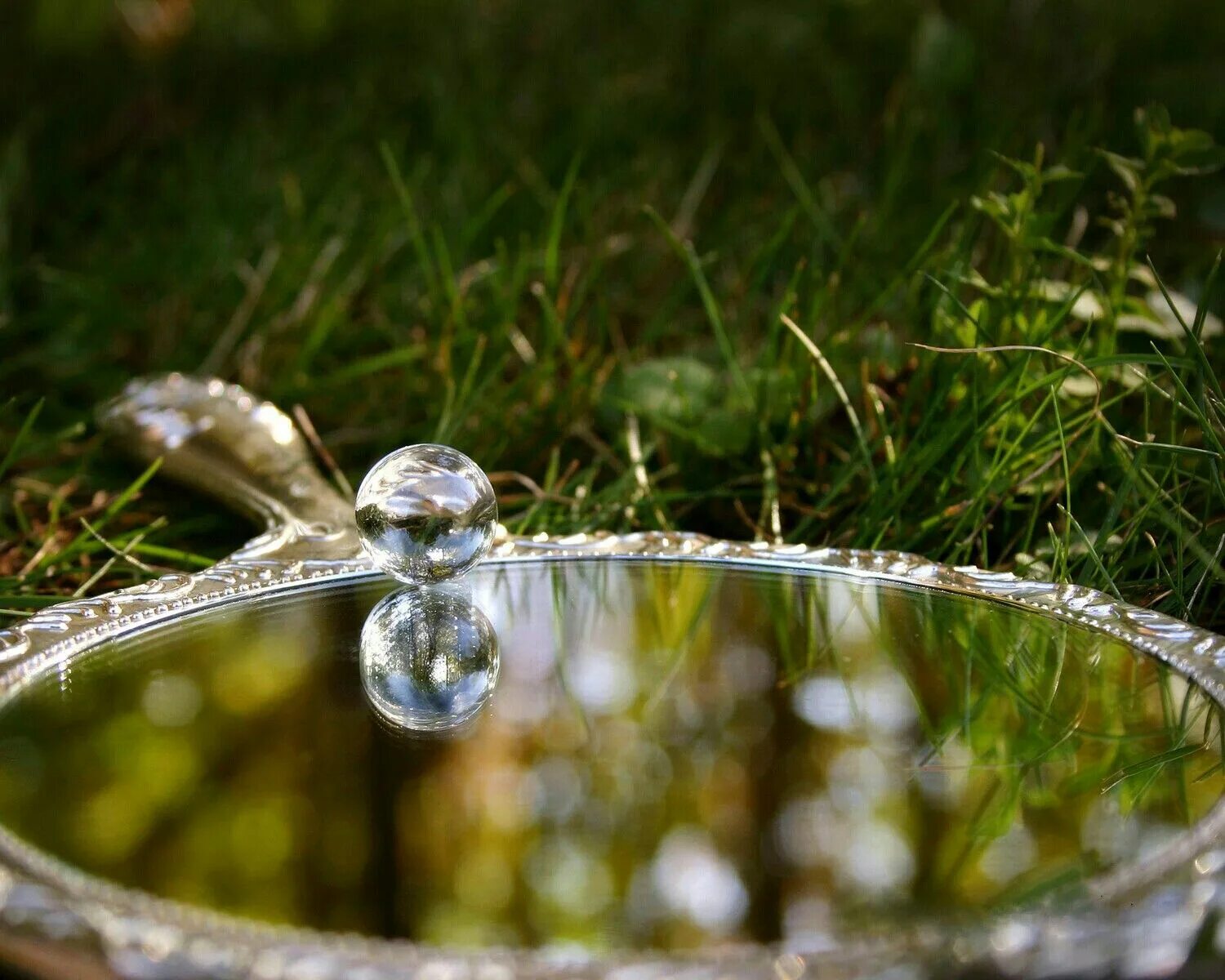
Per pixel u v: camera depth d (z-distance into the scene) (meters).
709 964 0.30
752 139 0.75
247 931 0.30
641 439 0.47
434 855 0.31
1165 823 0.31
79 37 0.85
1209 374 0.41
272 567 0.38
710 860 0.31
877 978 0.30
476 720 0.34
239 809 0.32
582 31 0.89
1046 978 0.30
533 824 0.31
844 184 0.68
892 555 0.38
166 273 0.62
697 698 0.34
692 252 0.48
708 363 0.50
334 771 0.32
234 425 0.44
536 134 0.77
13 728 0.33
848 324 0.51
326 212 0.64
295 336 0.54
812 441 0.46
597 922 0.30
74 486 0.46
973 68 0.71
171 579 0.37
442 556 0.37
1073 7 0.78
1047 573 0.41
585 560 0.39
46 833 0.31
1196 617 0.40
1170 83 0.73
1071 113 0.70
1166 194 0.62
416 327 0.56
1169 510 0.42
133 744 0.33
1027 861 0.31
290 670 0.35
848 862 0.31
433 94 0.81
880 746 0.33
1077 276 0.48
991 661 0.35
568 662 0.35
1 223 0.61
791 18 0.84
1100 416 0.40
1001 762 0.33
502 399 0.48
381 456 0.49
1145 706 0.34
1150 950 0.30
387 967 0.30
